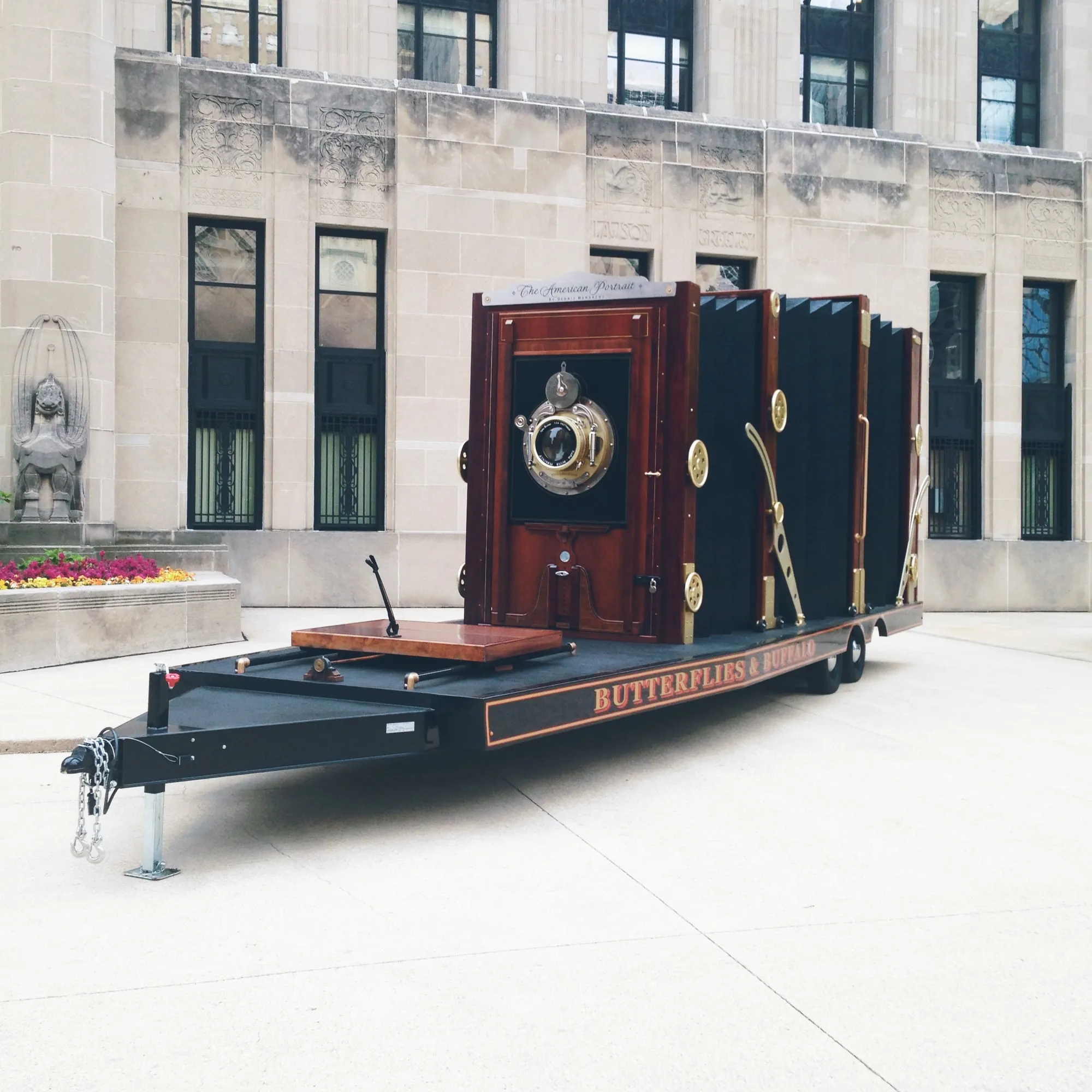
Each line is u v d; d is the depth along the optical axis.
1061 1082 3.38
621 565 8.15
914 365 12.50
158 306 17.28
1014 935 4.56
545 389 8.30
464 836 5.82
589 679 6.43
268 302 17.83
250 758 5.19
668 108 22.17
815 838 5.90
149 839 5.11
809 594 10.43
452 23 21.02
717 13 21.48
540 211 18.80
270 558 17.59
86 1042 3.53
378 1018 3.71
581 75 20.89
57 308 15.99
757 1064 3.45
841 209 20.20
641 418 8.07
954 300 21.36
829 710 9.70
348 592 17.91
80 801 4.88
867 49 22.95
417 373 18.27
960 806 6.60
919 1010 3.84
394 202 18.22
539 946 4.35
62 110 16.02
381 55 19.84
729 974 4.12
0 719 8.34
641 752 7.94
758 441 9.02
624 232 19.38
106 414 16.52
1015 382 21.05
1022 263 21.12
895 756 7.92
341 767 7.36
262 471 18.08
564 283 8.33
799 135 19.98
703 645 8.08
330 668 6.23
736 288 20.31
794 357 9.95
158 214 17.27
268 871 5.22
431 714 5.78
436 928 4.53
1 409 15.97
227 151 17.61
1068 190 21.41
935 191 20.78
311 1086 3.29
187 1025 3.65
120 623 11.98
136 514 17.25
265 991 3.91
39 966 4.11
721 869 5.37
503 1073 3.37
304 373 17.89
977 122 22.95
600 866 5.37
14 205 15.85
